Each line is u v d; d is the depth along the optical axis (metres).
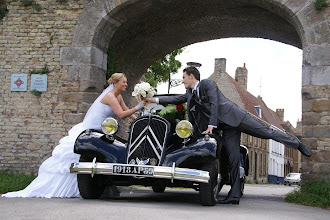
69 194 7.48
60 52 10.69
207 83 7.13
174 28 14.25
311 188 8.76
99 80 10.82
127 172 6.23
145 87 7.28
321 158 9.36
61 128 10.47
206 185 6.42
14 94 10.73
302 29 9.80
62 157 7.58
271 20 13.34
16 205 5.90
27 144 10.53
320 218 5.84
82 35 10.66
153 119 6.52
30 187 7.51
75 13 10.76
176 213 5.41
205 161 6.25
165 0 11.66
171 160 6.30
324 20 9.67
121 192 9.88
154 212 5.39
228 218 5.21
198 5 12.65
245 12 13.07
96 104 7.74
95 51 10.70
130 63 15.14
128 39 13.59
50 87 10.63
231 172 7.52
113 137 6.80
